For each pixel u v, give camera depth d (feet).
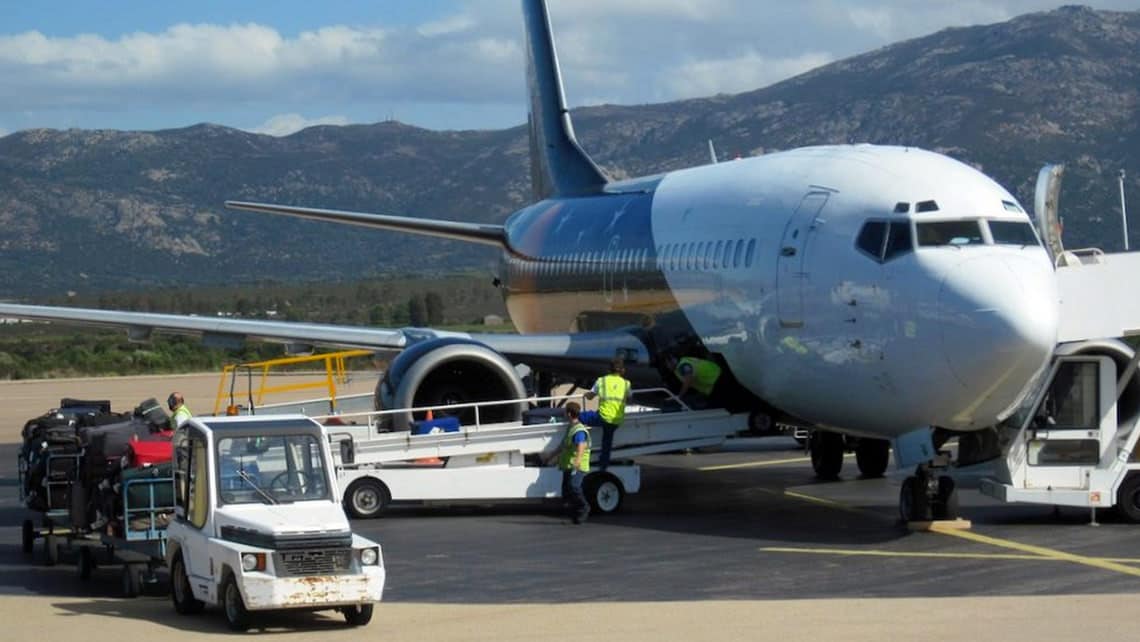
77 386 230.48
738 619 54.24
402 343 99.55
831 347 76.23
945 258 71.00
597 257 105.60
